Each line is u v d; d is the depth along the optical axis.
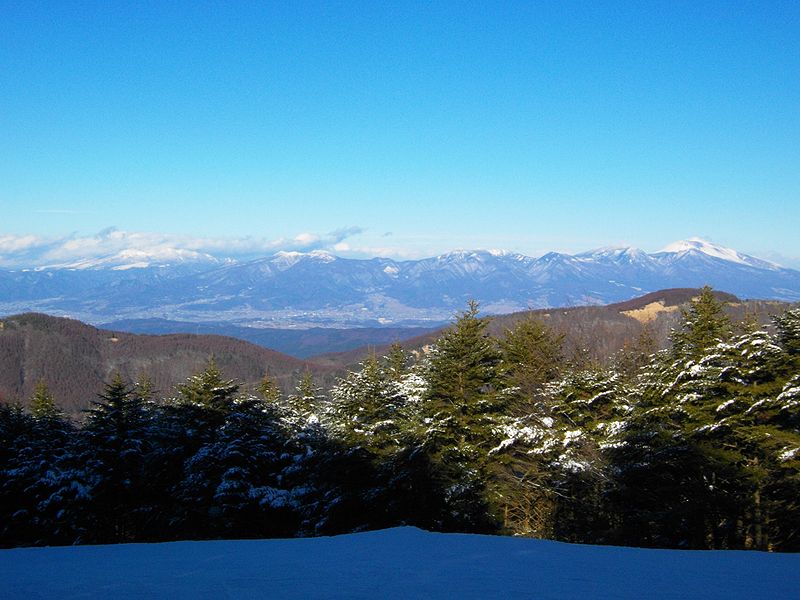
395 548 9.61
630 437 25.25
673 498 24.23
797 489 21.75
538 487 27.94
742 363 24.61
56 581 7.49
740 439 24.30
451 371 27.86
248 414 29.02
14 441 32.19
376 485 25.78
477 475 25.97
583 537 26.33
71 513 28.38
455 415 27.44
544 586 6.95
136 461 30.28
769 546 22.58
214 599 6.49
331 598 6.48
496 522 26.30
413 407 28.83
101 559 9.13
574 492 27.70
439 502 25.23
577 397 30.78
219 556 9.13
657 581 7.21
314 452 26.92
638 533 24.73
